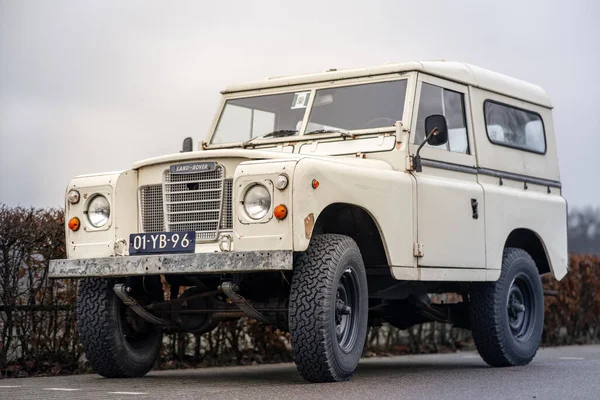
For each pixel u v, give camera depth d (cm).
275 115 771
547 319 1267
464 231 749
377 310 797
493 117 823
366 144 710
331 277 609
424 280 703
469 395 541
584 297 1335
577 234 3331
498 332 796
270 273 666
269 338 934
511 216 812
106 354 691
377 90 733
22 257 749
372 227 681
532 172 862
